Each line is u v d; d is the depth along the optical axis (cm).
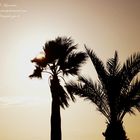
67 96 2141
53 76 2178
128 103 1847
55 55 2161
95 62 1881
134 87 1852
